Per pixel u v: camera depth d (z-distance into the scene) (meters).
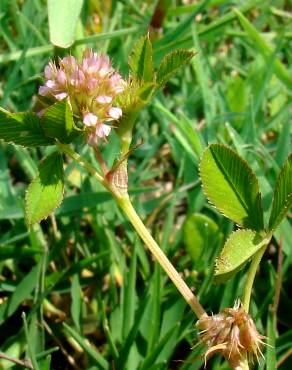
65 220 0.11
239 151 0.11
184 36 0.14
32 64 0.13
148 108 0.14
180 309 0.10
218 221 0.11
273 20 0.16
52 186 0.07
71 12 0.10
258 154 0.12
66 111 0.07
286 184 0.07
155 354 0.09
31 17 0.15
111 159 0.12
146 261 0.10
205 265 0.10
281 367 0.09
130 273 0.10
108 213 0.11
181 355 0.10
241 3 0.16
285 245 0.10
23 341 0.09
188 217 0.10
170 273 0.07
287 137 0.12
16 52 0.13
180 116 0.12
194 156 0.12
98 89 0.07
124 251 0.11
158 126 0.14
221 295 0.10
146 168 0.12
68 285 0.10
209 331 0.07
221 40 0.16
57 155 0.07
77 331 0.10
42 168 0.07
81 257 0.11
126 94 0.07
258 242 0.07
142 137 0.13
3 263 0.10
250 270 0.07
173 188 0.12
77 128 0.07
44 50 0.13
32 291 0.10
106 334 0.09
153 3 0.16
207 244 0.10
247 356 0.07
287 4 0.17
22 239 0.11
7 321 0.10
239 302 0.07
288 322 0.10
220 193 0.07
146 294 0.10
